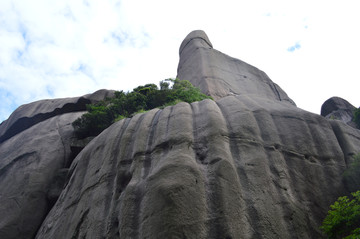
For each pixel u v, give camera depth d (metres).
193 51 32.91
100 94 31.00
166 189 9.60
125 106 23.03
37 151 23.61
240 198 9.90
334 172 12.23
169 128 12.85
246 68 32.06
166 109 14.55
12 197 20.03
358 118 21.81
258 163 11.18
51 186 21.16
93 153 14.80
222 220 9.16
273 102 16.50
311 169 12.06
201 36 35.88
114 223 10.41
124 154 12.80
